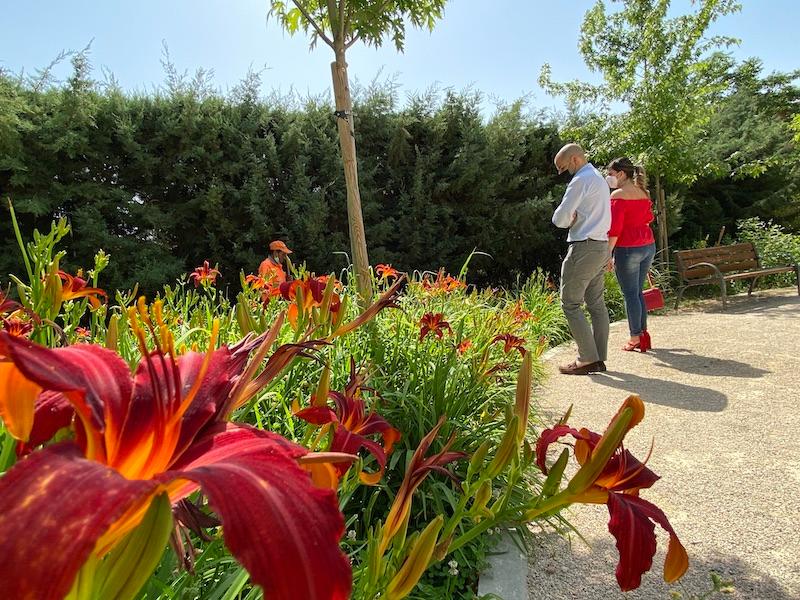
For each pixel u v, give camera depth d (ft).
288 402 7.39
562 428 3.40
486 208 34.88
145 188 30.86
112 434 2.16
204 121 30.01
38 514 1.54
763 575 7.07
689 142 33.04
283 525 1.77
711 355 18.15
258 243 31.04
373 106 33.09
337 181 31.96
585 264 15.81
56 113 28.43
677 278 33.01
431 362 10.46
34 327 4.43
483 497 3.30
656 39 31.35
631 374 16.46
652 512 3.03
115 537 1.93
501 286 35.32
